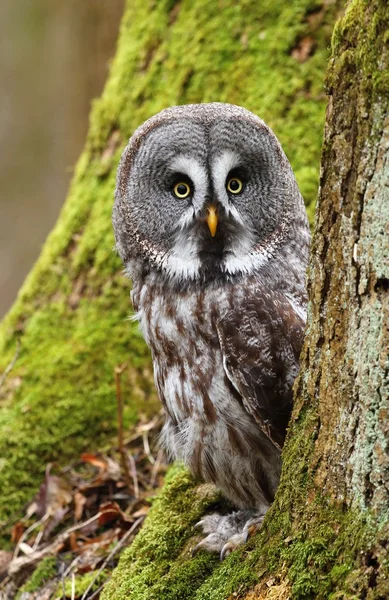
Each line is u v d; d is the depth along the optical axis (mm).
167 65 13594
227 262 8891
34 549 10906
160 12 13844
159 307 9047
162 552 8867
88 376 12727
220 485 8953
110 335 12969
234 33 13180
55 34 30047
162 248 9125
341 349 6562
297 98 12680
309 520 6711
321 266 6707
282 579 6789
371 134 6082
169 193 9070
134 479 11320
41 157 30531
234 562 7531
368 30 5996
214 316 8688
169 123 9023
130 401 12570
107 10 23984
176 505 9516
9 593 10430
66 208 14258
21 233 30672
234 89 13031
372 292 6164
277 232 9094
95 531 10789
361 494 6332
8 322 13805
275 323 8547
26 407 12570
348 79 6254
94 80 24766
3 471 12117
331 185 6508
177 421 8992
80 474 11969
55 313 13484
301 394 7055
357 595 6133
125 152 9500
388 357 6062
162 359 9086
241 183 8992
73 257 13609
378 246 6086
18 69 30312
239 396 8508
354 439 6410
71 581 9820
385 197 6027
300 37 12805
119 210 9570
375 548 6160
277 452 8555
